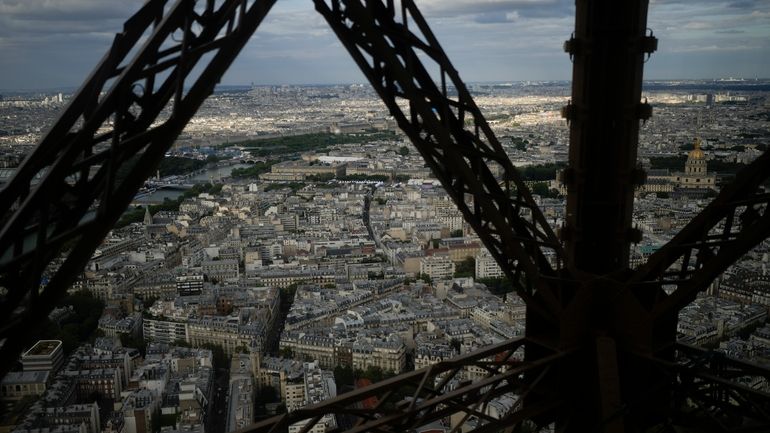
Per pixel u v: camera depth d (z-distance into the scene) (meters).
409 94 33.75
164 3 28.20
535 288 38.69
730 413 37.00
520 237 37.94
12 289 26.02
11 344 26.41
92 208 31.36
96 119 26.38
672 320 39.09
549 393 39.66
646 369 37.97
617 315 38.09
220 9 29.47
